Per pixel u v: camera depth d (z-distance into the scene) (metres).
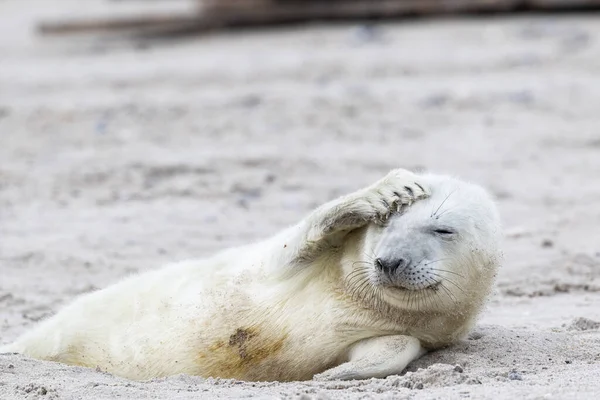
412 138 38.50
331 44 54.44
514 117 40.97
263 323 16.81
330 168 34.34
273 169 34.12
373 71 48.22
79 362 17.44
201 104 43.00
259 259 17.53
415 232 16.67
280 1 60.75
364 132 39.09
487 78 46.56
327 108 42.03
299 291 16.92
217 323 16.95
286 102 42.97
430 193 17.42
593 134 38.59
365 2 59.56
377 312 16.59
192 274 17.75
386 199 16.88
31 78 50.47
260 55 52.94
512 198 31.42
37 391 15.08
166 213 29.53
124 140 38.19
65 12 79.00
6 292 22.64
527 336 18.23
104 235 27.42
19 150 37.12
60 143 38.09
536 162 35.53
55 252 25.83
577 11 58.16
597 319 20.22
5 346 17.94
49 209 30.06
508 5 57.78
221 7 60.91
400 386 15.23
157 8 77.94
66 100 44.78
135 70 51.19
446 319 16.91
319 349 16.61
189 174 33.53
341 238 17.11
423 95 43.97
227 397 14.68
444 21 57.97
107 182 32.78
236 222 28.70
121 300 17.69
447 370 15.58
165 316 17.28
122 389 15.21
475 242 17.03
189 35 61.06
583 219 29.11
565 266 24.53
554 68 47.69
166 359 17.02
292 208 30.06
